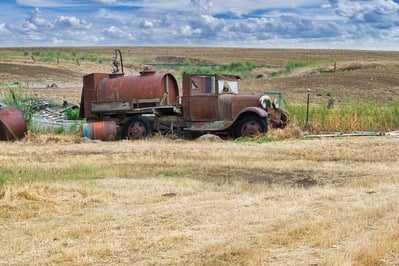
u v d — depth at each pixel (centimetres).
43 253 813
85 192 1205
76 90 4344
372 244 799
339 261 739
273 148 1972
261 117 2291
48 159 1762
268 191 1258
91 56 8094
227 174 1523
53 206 1090
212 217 984
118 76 2516
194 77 2366
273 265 741
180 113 2378
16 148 2022
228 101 2330
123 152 1912
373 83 4678
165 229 916
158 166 1630
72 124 2519
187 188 1281
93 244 842
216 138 2234
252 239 847
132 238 866
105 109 2444
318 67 6419
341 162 1714
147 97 2392
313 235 857
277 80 5081
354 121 2502
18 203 1106
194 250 803
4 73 5275
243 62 8231
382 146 1997
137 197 1172
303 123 2528
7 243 859
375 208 1012
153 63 7856
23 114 2427
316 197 1151
